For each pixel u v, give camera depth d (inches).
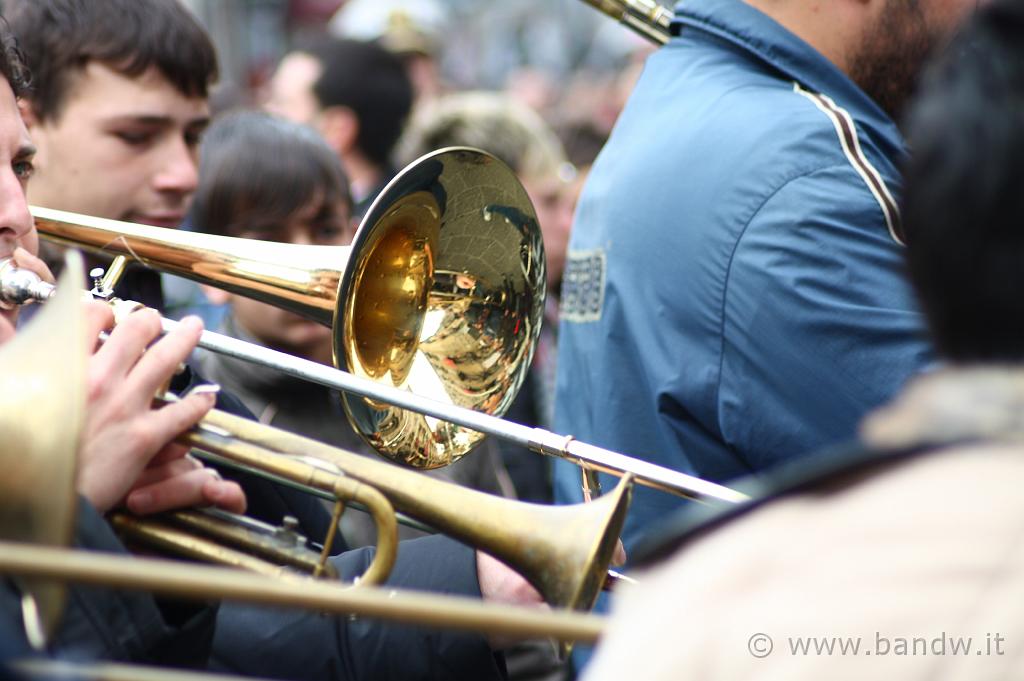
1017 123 104.3
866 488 103.6
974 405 102.7
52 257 261.6
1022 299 103.0
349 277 212.7
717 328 230.2
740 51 249.6
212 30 911.0
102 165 284.0
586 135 526.6
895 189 226.5
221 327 299.6
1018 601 94.7
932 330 108.3
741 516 107.4
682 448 237.6
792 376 223.6
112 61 280.8
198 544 173.5
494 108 462.6
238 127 315.3
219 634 196.1
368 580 171.9
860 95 244.7
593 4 281.4
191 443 174.4
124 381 166.7
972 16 112.1
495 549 173.8
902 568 97.9
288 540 176.1
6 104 196.1
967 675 93.8
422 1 684.7
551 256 453.4
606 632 113.9
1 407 132.7
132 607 155.6
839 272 221.8
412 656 197.0
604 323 248.7
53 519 127.3
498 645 200.8
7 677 106.0
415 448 218.7
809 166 227.1
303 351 294.0
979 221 104.3
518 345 238.5
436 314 231.3
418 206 223.3
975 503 98.5
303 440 177.2
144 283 271.6
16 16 281.4
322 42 489.7
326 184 311.7
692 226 233.8
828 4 245.3
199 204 310.0
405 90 491.2
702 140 237.9
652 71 264.5
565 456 194.9
